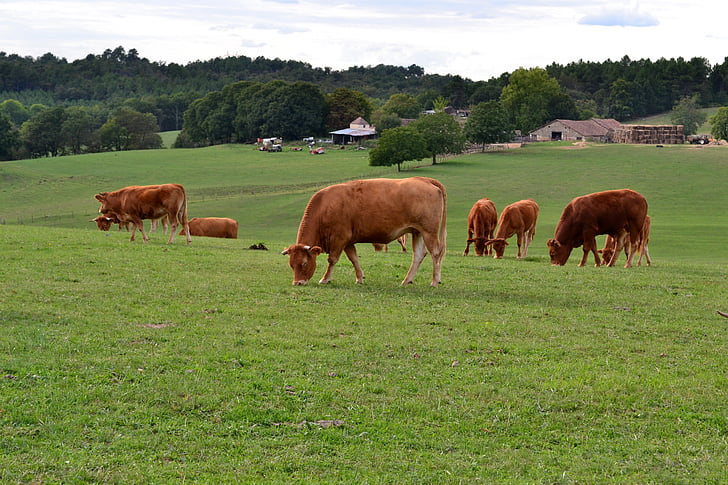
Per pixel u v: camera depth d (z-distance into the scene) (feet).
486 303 55.06
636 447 30.35
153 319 46.37
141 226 85.97
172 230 86.53
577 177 339.16
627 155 421.59
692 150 440.45
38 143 555.28
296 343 42.16
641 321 50.88
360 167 416.46
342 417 31.91
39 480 25.02
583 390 36.06
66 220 251.19
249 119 588.50
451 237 170.50
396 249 97.96
